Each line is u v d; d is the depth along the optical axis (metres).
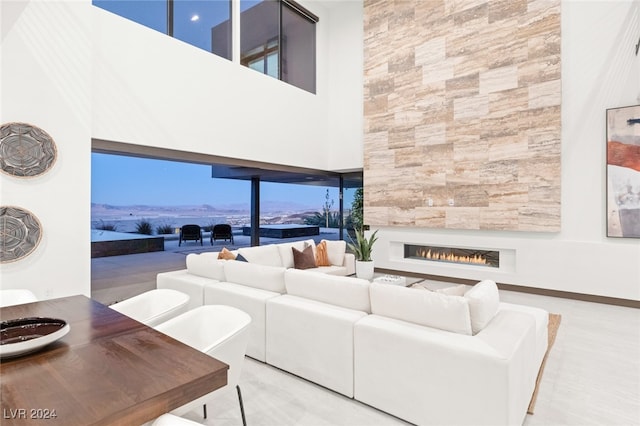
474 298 1.94
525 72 4.89
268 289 2.90
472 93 5.34
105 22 4.00
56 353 1.37
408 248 6.34
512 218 5.01
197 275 3.58
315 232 9.58
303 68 6.88
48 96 3.45
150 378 1.18
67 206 3.56
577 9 4.57
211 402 2.22
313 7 6.96
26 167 3.29
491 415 1.68
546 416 2.06
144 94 4.35
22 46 3.29
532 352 2.13
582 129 4.55
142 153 4.39
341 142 7.11
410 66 5.98
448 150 5.59
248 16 5.82
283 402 2.22
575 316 3.92
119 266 6.89
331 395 2.30
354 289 2.35
